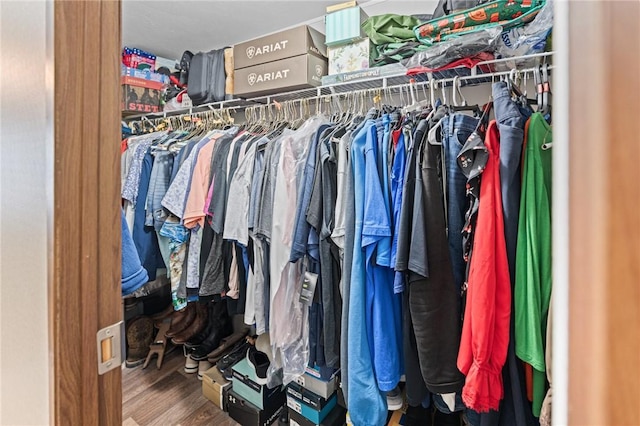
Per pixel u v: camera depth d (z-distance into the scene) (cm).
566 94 29
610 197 25
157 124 233
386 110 126
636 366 24
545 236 82
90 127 48
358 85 146
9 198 53
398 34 135
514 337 83
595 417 26
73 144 46
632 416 24
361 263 103
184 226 151
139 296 222
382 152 106
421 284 91
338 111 153
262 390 156
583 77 27
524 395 84
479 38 104
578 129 28
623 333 24
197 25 200
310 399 147
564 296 29
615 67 25
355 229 104
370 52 144
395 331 105
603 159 26
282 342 129
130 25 199
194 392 185
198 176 151
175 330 216
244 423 160
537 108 101
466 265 92
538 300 80
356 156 107
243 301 146
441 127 99
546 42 103
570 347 28
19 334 53
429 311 90
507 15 108
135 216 169
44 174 46
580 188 27
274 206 128
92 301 49
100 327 50
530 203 82
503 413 86
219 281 146
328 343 115
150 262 170
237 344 206
